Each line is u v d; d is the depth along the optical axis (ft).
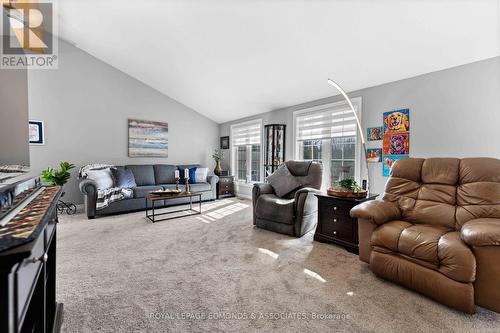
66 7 10.36
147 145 16.78
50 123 13.25
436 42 7.46
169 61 13.24
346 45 8.53
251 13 8.27
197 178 17.04
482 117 7.64
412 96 9.25
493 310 4.36
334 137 12.16
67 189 13.78
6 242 1.71
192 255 7.47
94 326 4.26
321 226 8.69
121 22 10.74
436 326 4.29
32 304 3.26
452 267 4.63
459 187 6.37
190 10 8.91
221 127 20.65
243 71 12.23
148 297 5.18
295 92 12.79
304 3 7.31
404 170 7.44
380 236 5.89
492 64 7.43
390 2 6.55
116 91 15.44
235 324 4.35
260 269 6.53
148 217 12.00
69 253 7.55
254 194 10.71
